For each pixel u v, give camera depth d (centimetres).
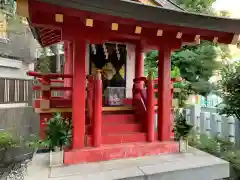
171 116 422
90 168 287
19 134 665
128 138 350
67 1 225
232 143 476
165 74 363
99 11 244
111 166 295
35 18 261
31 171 279
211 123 536
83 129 312
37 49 897
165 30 317
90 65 454
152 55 632
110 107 423
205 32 326
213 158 337
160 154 351
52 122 307
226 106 482
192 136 523
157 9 260
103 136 335
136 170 282
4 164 411
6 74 723
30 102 798
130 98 464
